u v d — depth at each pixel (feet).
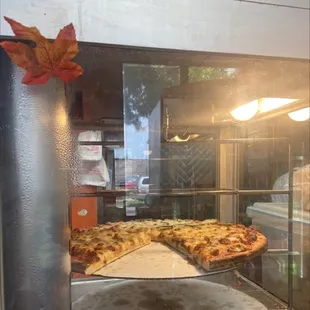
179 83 2.60
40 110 1.66
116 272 2.52
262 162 3.74
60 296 1.73
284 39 1.93
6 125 1.60
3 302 1.60
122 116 2.75
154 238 3.43
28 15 1.56
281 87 2.42
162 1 1.75
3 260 1.60
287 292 2.97
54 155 1.70
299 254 3.36
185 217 4.02
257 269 3.19
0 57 1.57
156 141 3.41
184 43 1.80
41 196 1.67
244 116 3.24
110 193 3.00
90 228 2.91
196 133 3.70
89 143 2.29
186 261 2.82
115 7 1.68
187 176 3.96
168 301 2.58
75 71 1.73
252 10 1.88
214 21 1.83
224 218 4.06
